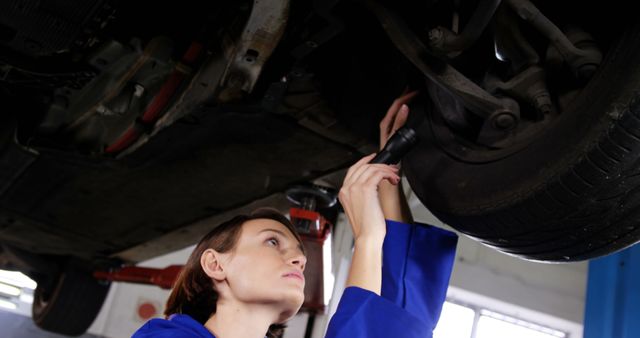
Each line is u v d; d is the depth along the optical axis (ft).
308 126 6.79
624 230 4.20
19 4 5.31
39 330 17.31
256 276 4.08
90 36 5.81
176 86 6.48
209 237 4.37
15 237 11.89
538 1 4.81
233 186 8.28
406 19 5.05
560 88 4.65
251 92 6.09
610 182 3.94
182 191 8.61
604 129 3.87
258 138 7.06
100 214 9.89
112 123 7.27
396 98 5.93
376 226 4.51
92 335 17.65
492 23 4.70
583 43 4.48
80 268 12.96
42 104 7.36
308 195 7.91
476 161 4.78
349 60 6.07
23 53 6.13
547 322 17.43
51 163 8.27
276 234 4.30
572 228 4.26
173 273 11.89
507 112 4.60
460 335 17.06
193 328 3.84
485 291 17.11
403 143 4.76
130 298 18.28
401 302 4.54
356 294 4.23
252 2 5.31
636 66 3.83
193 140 7.22
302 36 5.55
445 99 5.09
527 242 4.56
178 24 6.07
